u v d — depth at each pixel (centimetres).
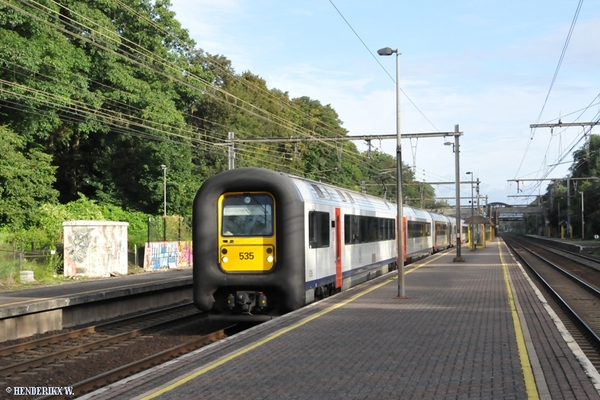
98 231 2989
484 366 933
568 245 6400
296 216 1591
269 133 6556
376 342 1140
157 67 4672
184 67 4931
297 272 1584
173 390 819
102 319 1897
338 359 1000
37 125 3906
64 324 1731
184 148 5081
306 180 1811
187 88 4956
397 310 1567
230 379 876
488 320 1388
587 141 3281
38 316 1627
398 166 1898
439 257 4275
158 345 1460
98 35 4084
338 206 1994
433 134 3014
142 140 4912
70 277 2898
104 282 2636
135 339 1534
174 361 998
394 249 3056
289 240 1577
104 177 5112
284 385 841
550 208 11088
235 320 1616
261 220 1597
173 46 4891
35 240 3472
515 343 1109
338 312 1538
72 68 4009
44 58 3575
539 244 8094
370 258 2473
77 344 1462
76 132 5050
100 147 5238
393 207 3123
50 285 2488
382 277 2581
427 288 2114
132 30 4619
